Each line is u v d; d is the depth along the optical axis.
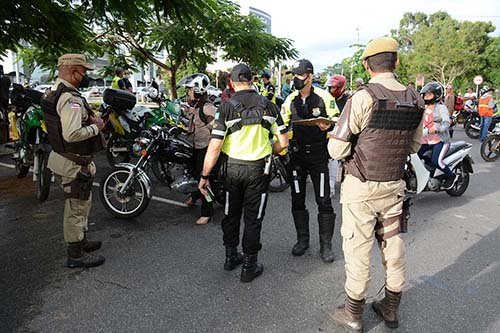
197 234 4.14
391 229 2.50
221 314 2.73
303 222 3.66
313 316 2.72
